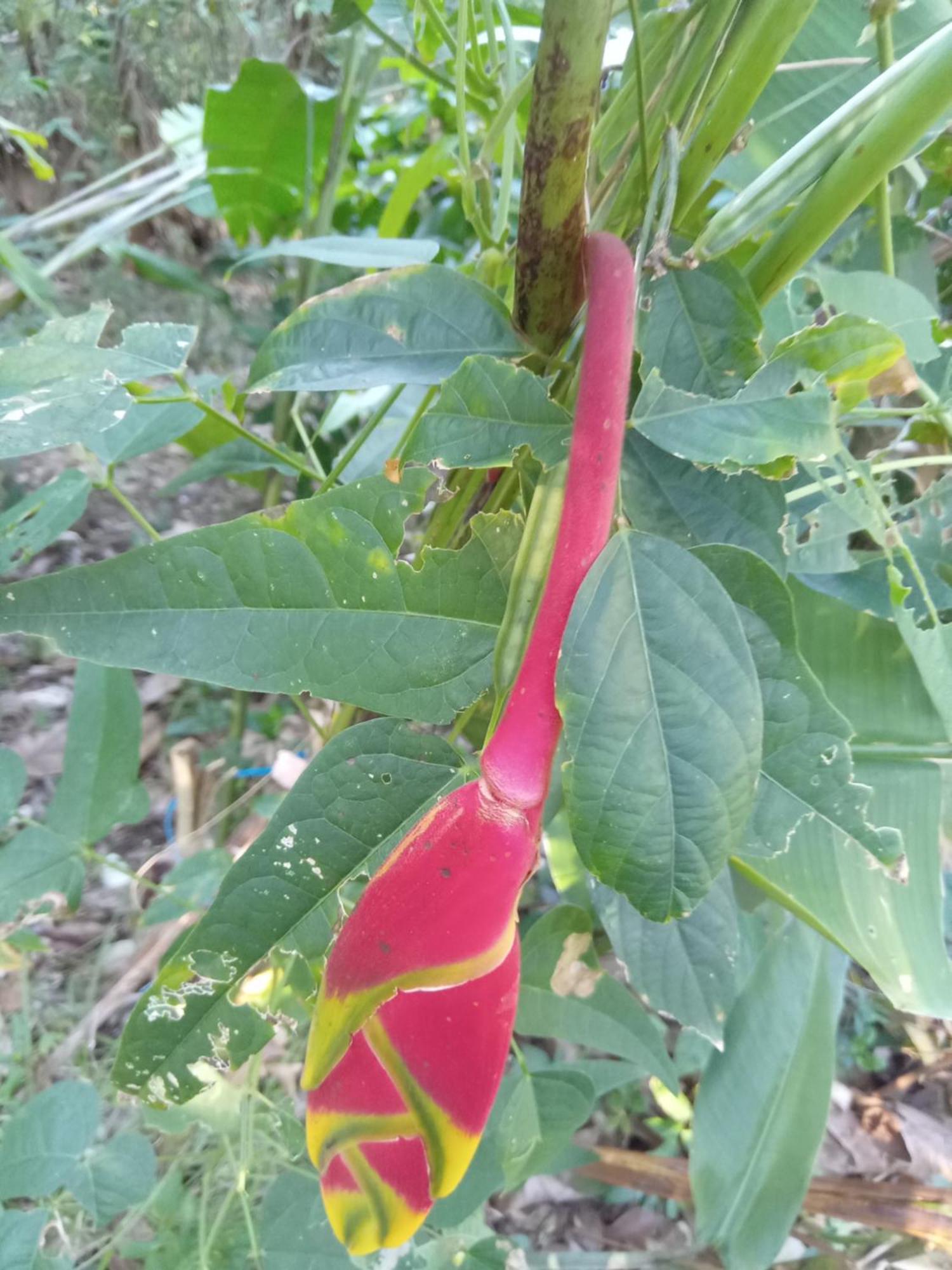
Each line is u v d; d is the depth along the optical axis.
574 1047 0.83
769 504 0.30
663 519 0.30
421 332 0.29
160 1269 0.52
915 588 0.41
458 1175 0.20
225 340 1.00
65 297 0.94
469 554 0.28
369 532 0.27
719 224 0.29
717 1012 0.44
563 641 0.21
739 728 0.22
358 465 0.59
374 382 0.28
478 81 0.41
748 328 0.28
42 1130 0.49
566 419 0.26
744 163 0.42
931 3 0.42
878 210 0.42
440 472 0.33
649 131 0.31
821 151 0.29
